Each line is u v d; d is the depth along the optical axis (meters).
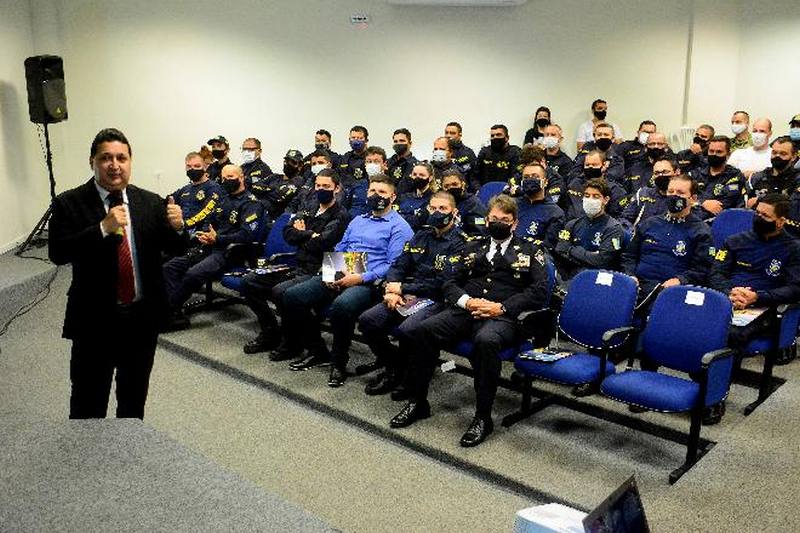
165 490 1.87
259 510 1.79
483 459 3.02
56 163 7.09
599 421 3.40
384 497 2.84
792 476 2.79
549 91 8.23
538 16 8.08
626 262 4.24
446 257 3.83
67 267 6.10
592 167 5.16
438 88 8.24
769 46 7.98
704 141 6.64
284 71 7.96
